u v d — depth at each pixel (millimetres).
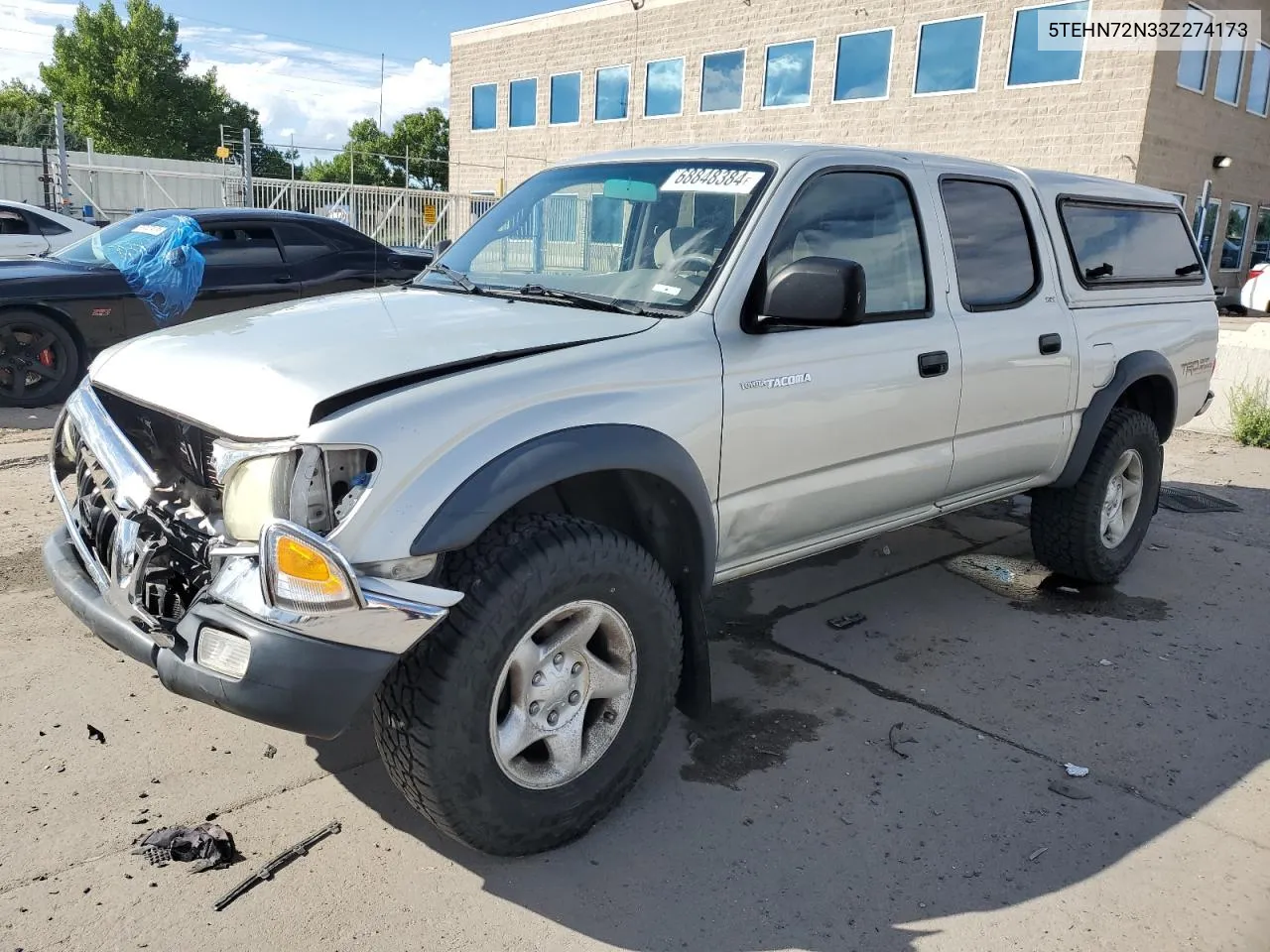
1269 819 3125
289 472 2336
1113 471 4867
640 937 2504
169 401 2660
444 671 2432
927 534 5895
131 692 3561
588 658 2777
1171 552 5711
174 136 54125
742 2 25344
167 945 2383
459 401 2512
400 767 2516
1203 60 20484
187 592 2576
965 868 2830
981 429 4141
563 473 2574
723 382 3070
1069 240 4641
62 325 7875
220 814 2906
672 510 3037
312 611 2260
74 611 2754
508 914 2561
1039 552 5062
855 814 3068
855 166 3635
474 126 33875
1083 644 4414
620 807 3057
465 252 3975
